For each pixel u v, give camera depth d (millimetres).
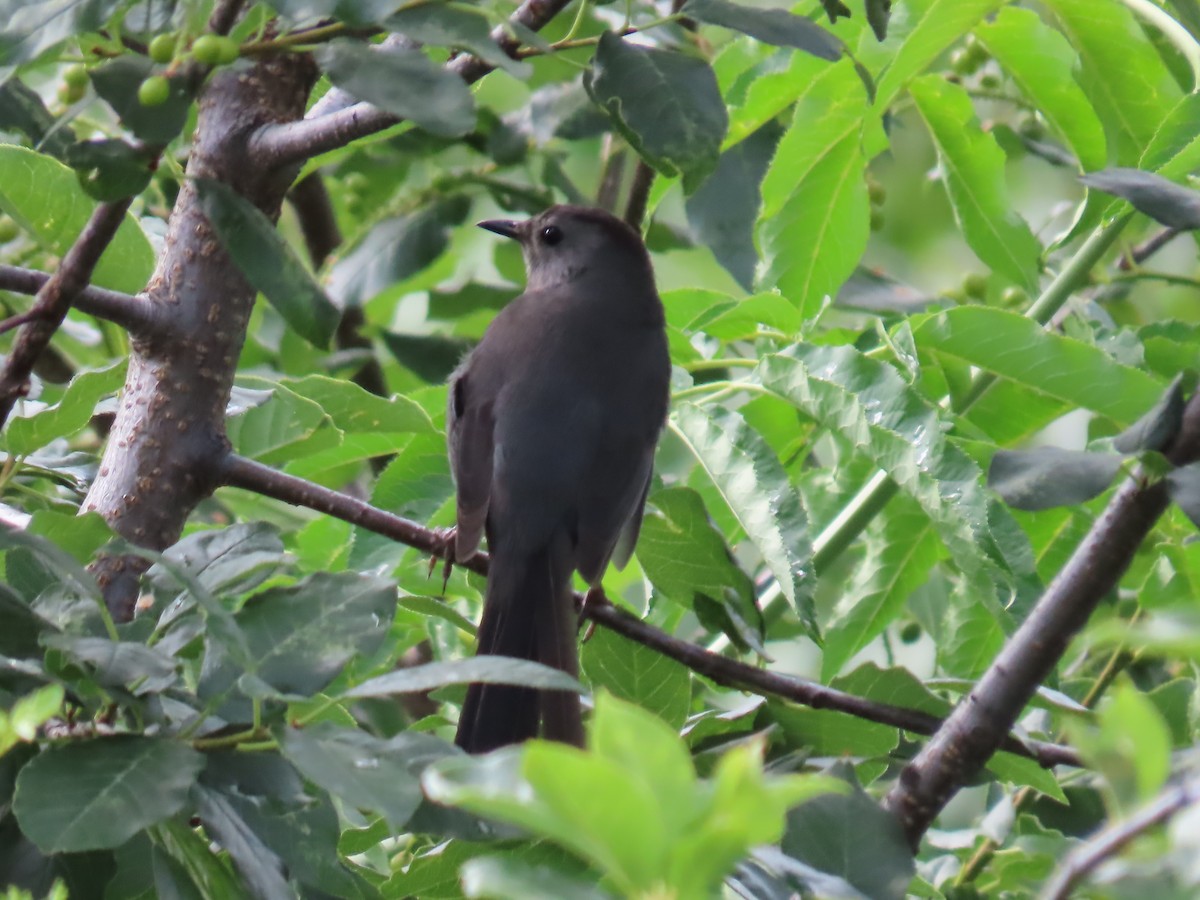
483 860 3414
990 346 8031
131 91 5262
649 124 5820
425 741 4918
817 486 9414
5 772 5102
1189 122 8117
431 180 12742
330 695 8133
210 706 4938
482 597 9477
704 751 7266
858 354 7730
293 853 5426
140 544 7113
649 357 9906
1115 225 9250
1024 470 6176
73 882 5363
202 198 5590
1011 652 6621
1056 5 8844
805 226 9641
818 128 9281
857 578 9195
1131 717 3230
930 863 8688
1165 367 9609
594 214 10984
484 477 8984
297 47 5430
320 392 7883
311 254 13633
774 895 5316
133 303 7102
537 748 2830
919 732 7137
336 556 9531
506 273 13781
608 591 9898
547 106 11922
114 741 4852
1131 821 3271
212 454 7332
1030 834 8156
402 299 14328
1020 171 14648
